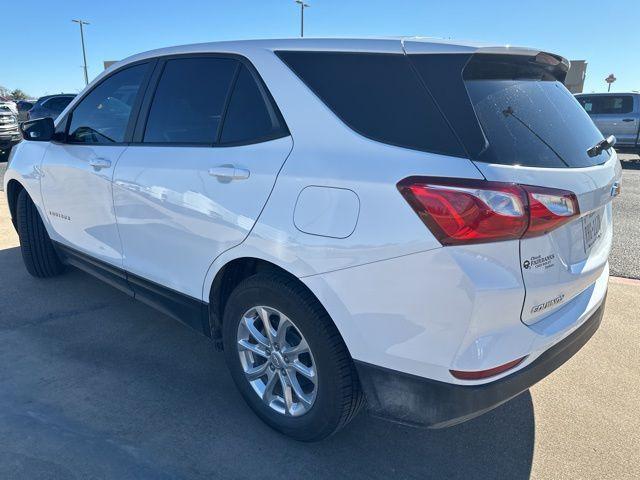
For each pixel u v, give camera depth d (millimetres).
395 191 1899
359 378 2133
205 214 2518
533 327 1983
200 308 2744
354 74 2184
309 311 2193
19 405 2705
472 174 1810
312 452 2443
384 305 1964
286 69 2373
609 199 2314
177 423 2609
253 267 2549
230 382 2996
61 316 3785
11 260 4988
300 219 2137
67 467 2277
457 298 1819
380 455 2443
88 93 3566
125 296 4164
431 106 1964
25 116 18812
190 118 2752
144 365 3146
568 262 2121
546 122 2168
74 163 3439
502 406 2844
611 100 14406
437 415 1993
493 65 2121
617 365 3264
